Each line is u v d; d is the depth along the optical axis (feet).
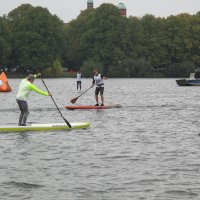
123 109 222.69
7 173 96.68
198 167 101.40
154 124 167.63
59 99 295.89
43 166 102.42
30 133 145.28
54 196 82.79
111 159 109.09
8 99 290.15
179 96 331.16
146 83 603.67
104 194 83.87
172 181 91.20
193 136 140.87
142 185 88.84
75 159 109.09
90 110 216.74
